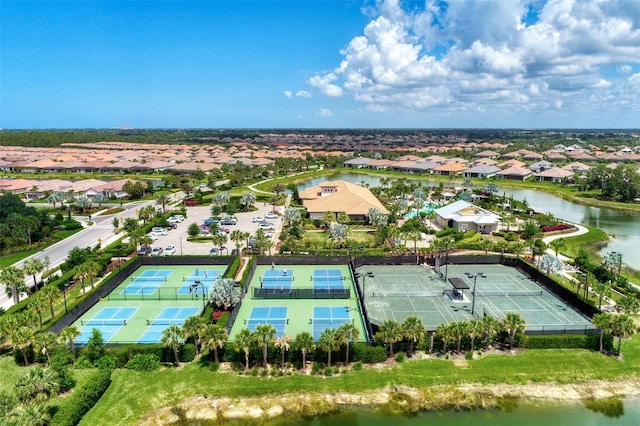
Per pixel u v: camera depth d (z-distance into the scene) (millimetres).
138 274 91438
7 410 43156
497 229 125438
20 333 53844
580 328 65875
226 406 50594
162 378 54312
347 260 97438
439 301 76750
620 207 167125
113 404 49906
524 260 96375
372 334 61812
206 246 110375
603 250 110625
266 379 54500
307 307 74625
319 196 164125
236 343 54094
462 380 54438
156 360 56625
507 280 87438
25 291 73312
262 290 79250
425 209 151375
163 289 83000
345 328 54938
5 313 67688
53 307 73688
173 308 74438
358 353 57344
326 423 48469
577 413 50125
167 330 55500
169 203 166250
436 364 57250
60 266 89875
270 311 72938
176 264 96875
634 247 113750
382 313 71688
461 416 49531
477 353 59781
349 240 106375
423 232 123875
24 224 109312
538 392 53125
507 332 61969
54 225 125688
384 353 57719
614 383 54719
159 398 51219
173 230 127312
